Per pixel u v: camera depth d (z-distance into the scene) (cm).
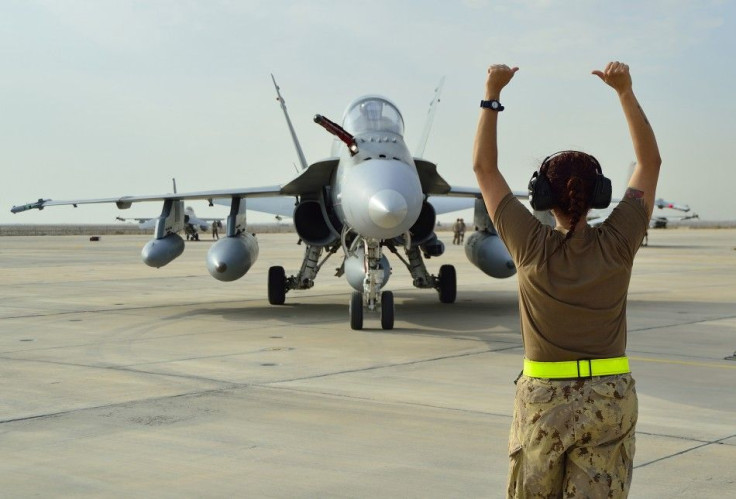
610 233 328
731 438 668
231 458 621
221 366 1016
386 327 1372
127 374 962
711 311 1639
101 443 663
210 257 1620
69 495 540
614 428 315
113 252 4916
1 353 1127
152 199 1736
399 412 763
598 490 314
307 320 1522
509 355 1098
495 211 337
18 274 2923
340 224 1551
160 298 2005
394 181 1170
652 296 1969
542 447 320
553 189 329
